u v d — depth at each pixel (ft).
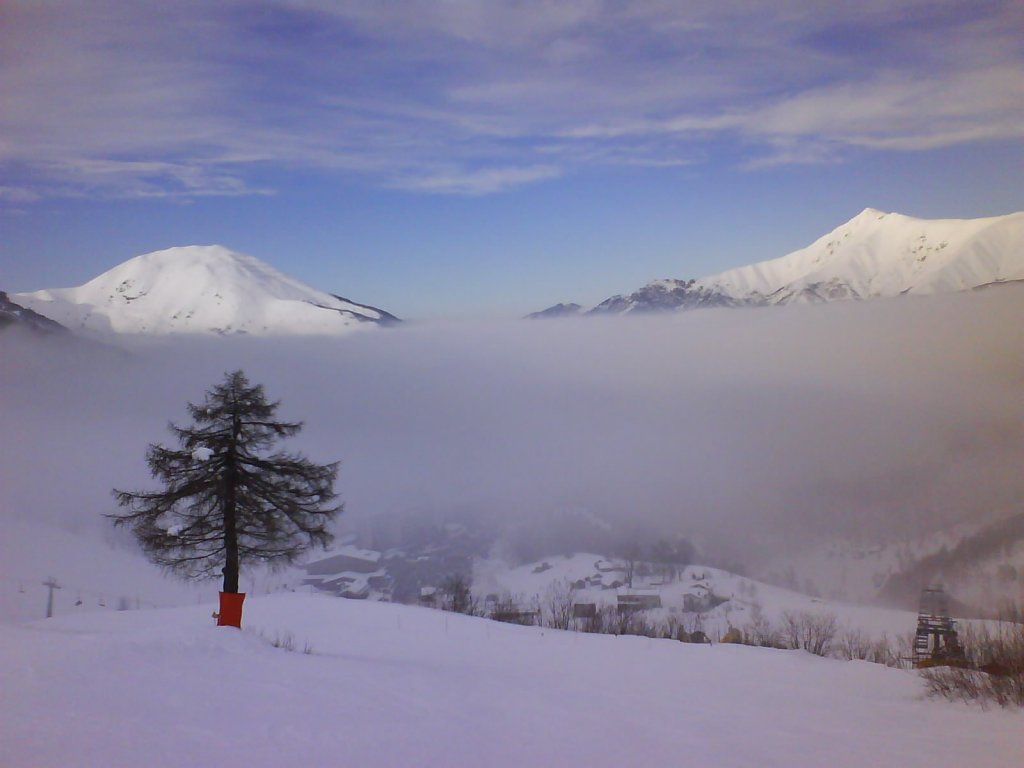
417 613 114.93
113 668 42.65
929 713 55.62
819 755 41.27
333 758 31.50
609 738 42.04
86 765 26.86
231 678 44.50
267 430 81.66
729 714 52.85
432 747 35.47
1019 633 88.43
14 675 39.01
